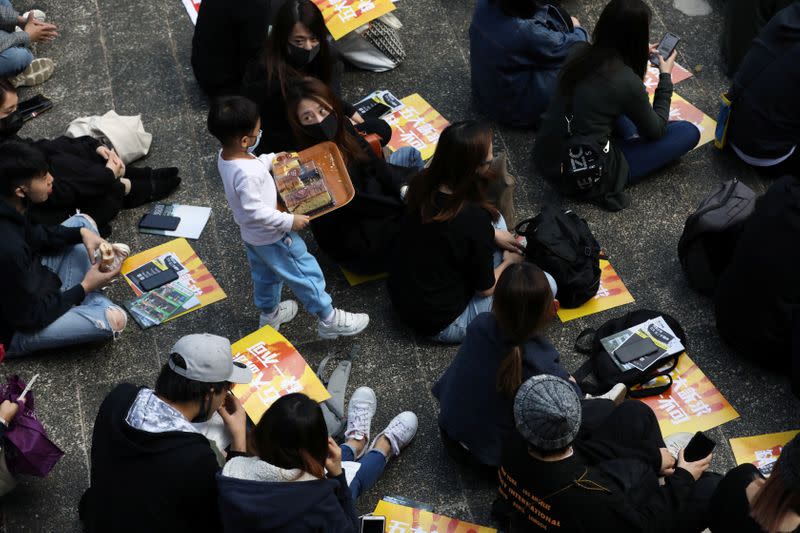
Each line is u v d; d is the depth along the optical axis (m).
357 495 3.82
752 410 4.19
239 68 5.45
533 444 3.01
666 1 6.17
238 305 4.71
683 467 3.46
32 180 4.16
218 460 3.60
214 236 5.01
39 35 5.73
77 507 3.99
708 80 5.68
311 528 2.98
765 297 4.03
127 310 4.68
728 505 3.01
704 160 5.26
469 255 4.09
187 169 5.34
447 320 4.30
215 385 3.34
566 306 4.59
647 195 5.11
